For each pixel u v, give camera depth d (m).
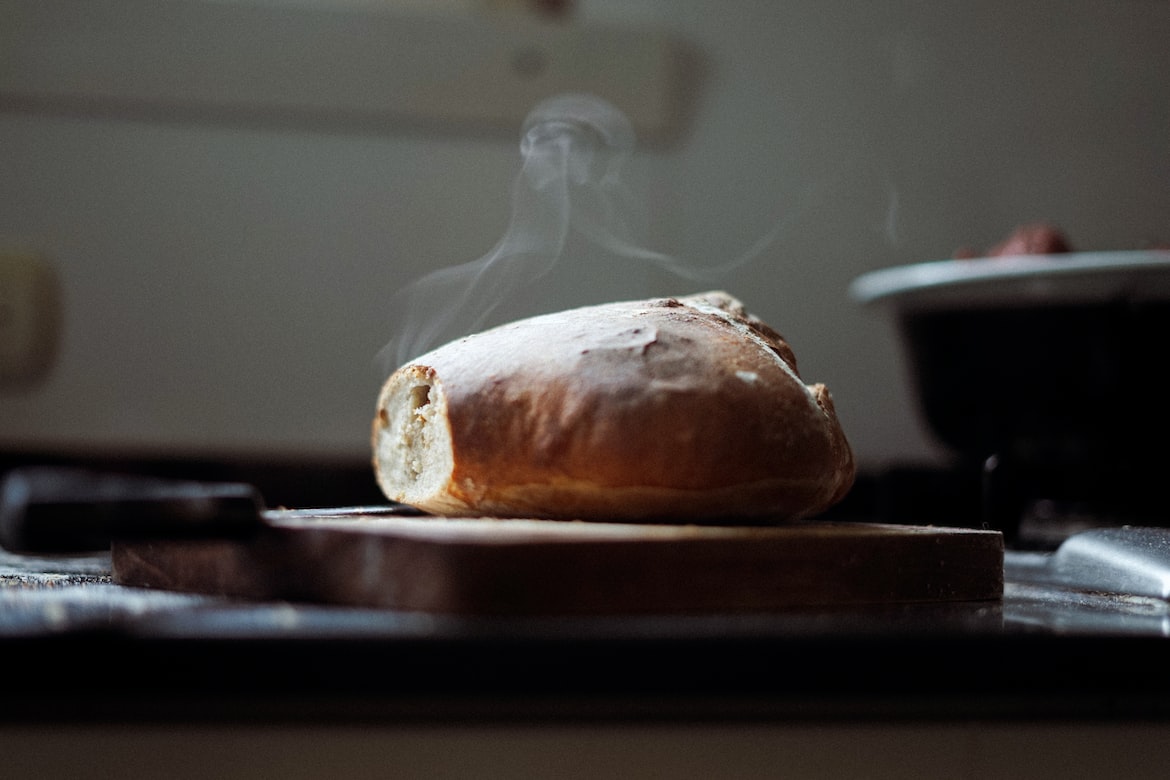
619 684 0.63
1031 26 1.62
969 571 0.77
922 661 0.64
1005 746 0.66
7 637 0.62
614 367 0.76
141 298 1.53
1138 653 0.66
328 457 1.55
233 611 0.68
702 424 0.75
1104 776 0.66
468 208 1.56
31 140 1.51
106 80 1.48
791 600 0.72
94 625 0.63
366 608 0.69
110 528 0.69
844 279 1.61
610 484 0.75
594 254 1.56
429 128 1.55
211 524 0.72
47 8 1.46
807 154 1.60
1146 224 1.62
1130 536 0.88
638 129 1.56
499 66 1.51
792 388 0.78
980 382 1.07
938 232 1.62
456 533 0.69
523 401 0.77
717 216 1.59
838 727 0.65
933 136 1.62
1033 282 1.02
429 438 0.83
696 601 0.70
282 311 1.55
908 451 1.60
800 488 0.77
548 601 0.68
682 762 0.64
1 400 1.50
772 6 1.60
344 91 1.50
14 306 1.48
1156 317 1.01
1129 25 1.62
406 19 1.49
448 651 0.62
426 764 0.63
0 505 0.70
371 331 1.56
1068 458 1.06
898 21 1.62
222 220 1.54
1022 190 1.62
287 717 0.63
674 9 1.60
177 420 1.53
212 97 1.50
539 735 0.64
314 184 1.55
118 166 1.52
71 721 0.62
